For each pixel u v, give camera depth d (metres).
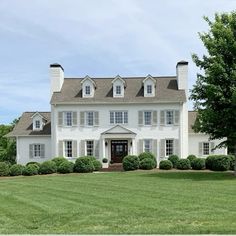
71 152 42.88
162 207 14.27
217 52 26.78
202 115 26.73
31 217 13.07
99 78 45.94
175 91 43.16
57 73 44.28
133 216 12.73
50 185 23.64
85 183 24.19
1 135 58.34
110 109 42.72
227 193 17.95
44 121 46.09
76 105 42.94
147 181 24.56
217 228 10.71
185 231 10.48
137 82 45.06
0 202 16.91
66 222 12.15
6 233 10.70
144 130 42.34
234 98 24.70
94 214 13.26
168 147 42.31
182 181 24.25
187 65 43.38
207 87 26.14
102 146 42.38
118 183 23.70
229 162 33.91
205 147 43.97
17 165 34.38
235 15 27.25
